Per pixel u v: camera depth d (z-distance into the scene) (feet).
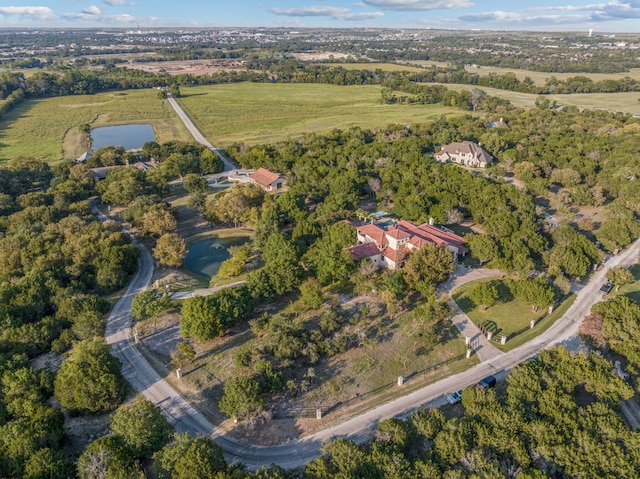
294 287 338.95
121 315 327.26
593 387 229.66
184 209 538.88
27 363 263.49
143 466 209.67
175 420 236.84
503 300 333.83
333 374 264.31
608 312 282.36
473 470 184.55
